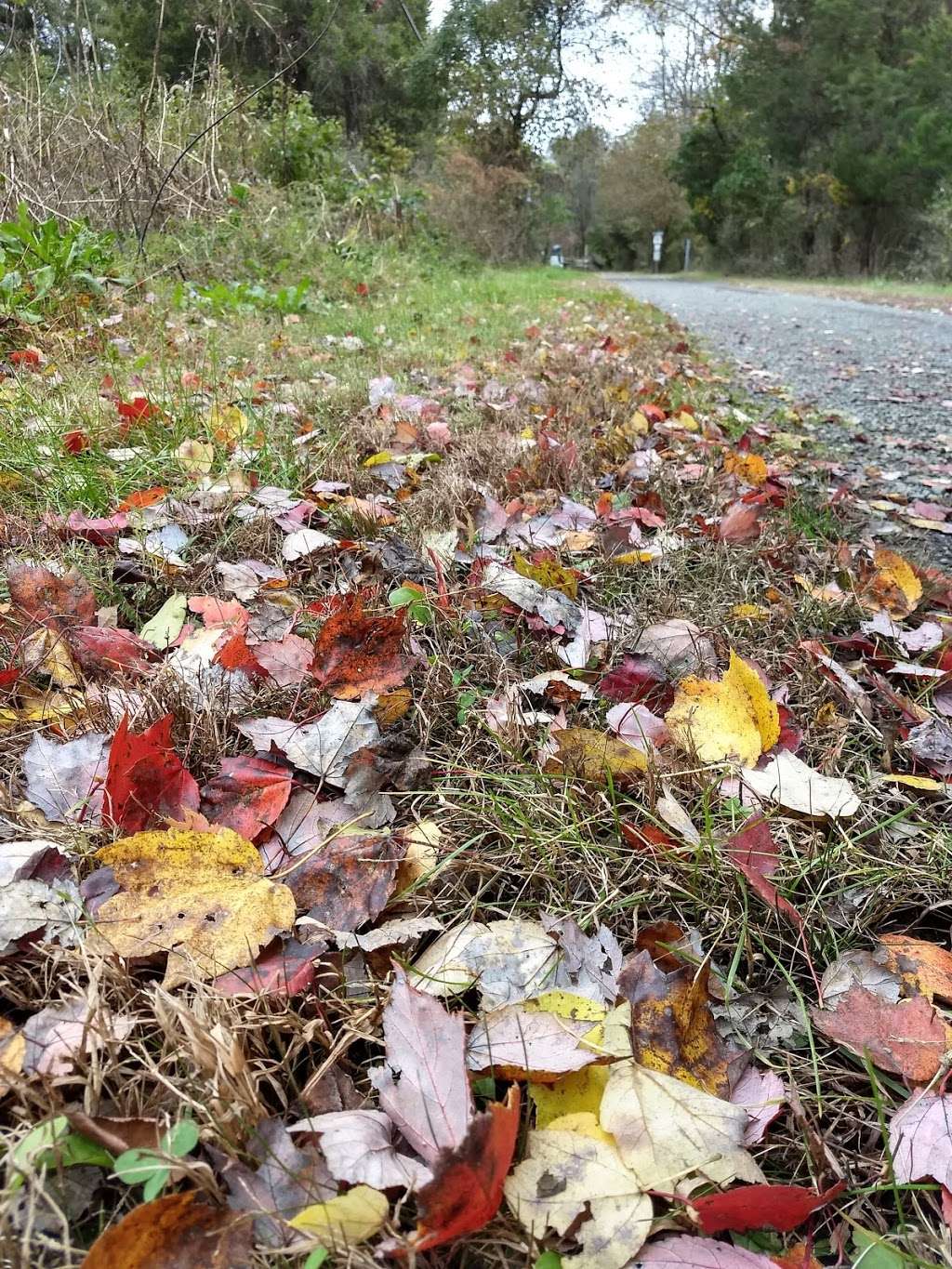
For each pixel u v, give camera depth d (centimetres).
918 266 875
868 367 263
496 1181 32
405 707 59
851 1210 37
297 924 43
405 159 725
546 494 98
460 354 192
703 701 60
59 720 56
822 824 54
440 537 82
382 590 74
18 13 277
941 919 51
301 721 58
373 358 174
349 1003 41
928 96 955
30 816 48
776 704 62
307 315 230
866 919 49
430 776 56
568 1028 39
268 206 305
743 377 236
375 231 427
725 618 76
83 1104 35
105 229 238
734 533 92
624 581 82
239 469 91
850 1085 42
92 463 90
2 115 230
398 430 116
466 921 46
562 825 52
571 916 47
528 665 69
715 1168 36
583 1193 35
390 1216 34
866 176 970
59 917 42
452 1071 36
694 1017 41
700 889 49
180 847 44
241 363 156
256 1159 34
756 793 53
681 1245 34
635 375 180
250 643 64
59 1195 33
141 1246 31
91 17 280
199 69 342
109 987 40
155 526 80
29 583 65
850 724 64
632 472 113
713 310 499
